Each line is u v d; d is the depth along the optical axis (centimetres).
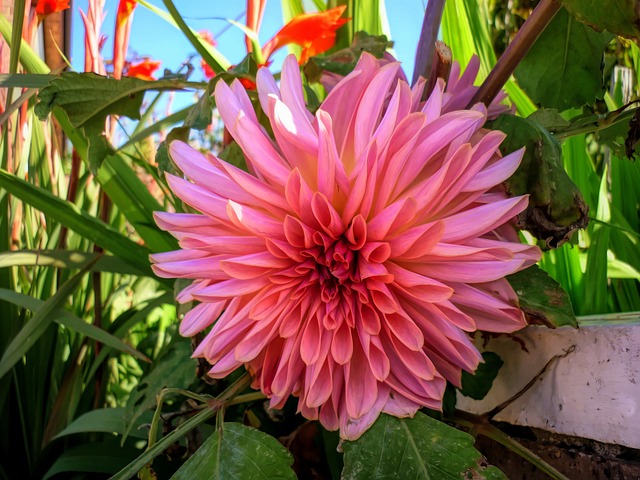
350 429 22
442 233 19
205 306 24
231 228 22
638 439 23
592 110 34
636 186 52
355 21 55
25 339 38
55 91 32
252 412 37
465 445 21
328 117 20
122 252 42
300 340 22
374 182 20
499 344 31
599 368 25
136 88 33
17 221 53
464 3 56
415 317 22
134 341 70
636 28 21
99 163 35
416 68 32
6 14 67
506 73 27
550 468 25
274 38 43
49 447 43
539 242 29
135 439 42
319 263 22
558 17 31
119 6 44
